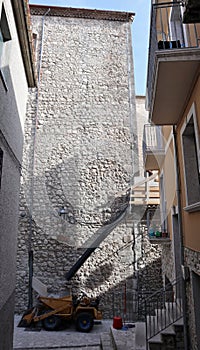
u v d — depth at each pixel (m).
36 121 5.86
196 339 2.72
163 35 2.64
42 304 5.65
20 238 6.11
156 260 6.43
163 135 4.41
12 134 2.78
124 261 6.35
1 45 2.49
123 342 3.84
